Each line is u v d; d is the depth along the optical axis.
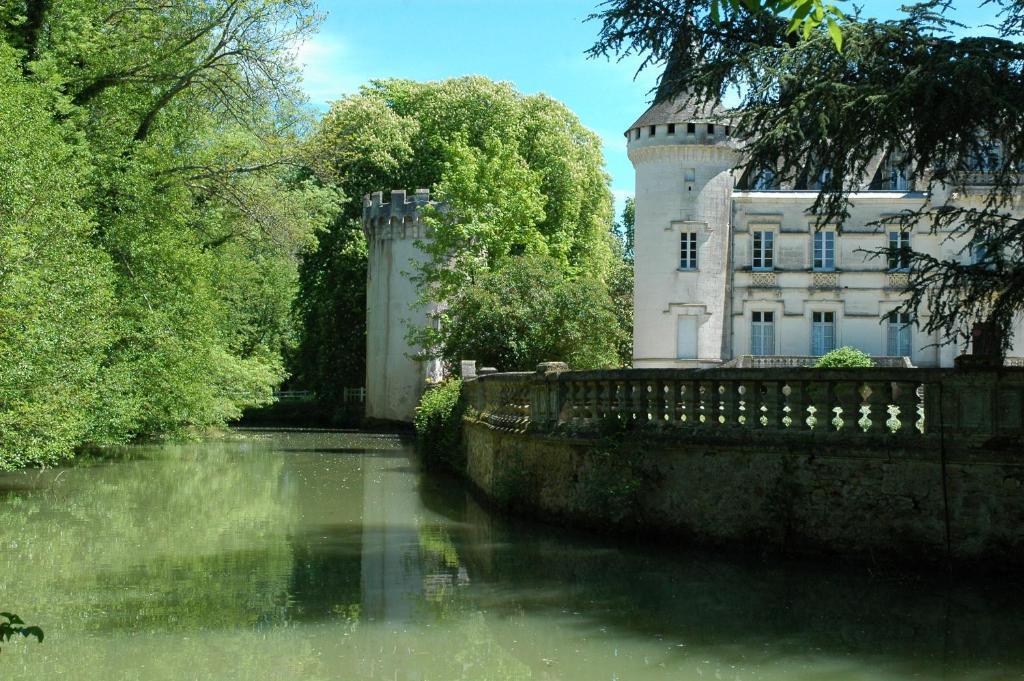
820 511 12.11
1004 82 11.50
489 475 20.02
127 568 13.27
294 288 62.62
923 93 11.64
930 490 11.42
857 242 44.69
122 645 9.62
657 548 13.39
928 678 8.19
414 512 18.92
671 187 43.31
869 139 12.64
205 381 32.03
